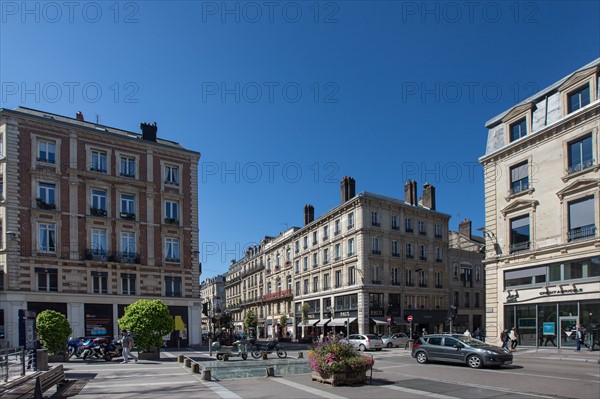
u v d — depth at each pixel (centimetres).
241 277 7881
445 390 1197
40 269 2870
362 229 4384
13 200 2833
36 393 959
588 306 2267
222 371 1642
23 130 2931
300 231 5581
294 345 4209
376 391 1182
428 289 4794
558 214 2450
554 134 2500
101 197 3219
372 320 4266
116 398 1106
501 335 2595
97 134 3225
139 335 2189
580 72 2375
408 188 5009
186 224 3569
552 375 1497
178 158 3612
